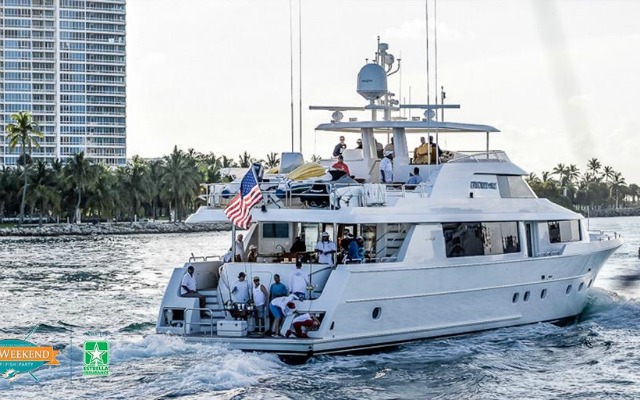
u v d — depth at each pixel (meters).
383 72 44.19
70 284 75.25
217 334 35.81
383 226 38.41
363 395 32.47
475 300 40.50
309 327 35.09
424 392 33.19
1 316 53.06
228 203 40.62
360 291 35.84
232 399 31.30
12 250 140.38
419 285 37.97
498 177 42.81
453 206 39.91
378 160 44.22
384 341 37.31
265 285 36.84
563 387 34.44
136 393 31.45
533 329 43.72
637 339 42.84
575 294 46.88
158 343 35.56
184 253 131.75
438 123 43.16
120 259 115.06
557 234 45.84
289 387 32.94
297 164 43.81
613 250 50.09
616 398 33.00
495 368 36.66
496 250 41.56
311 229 40.00
